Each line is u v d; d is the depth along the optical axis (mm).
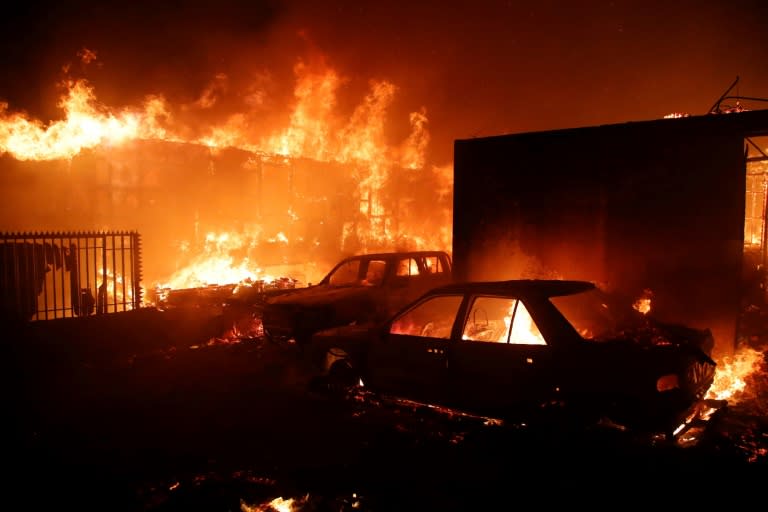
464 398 5230
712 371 4848
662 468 4133
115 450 5344
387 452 4848
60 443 5594
